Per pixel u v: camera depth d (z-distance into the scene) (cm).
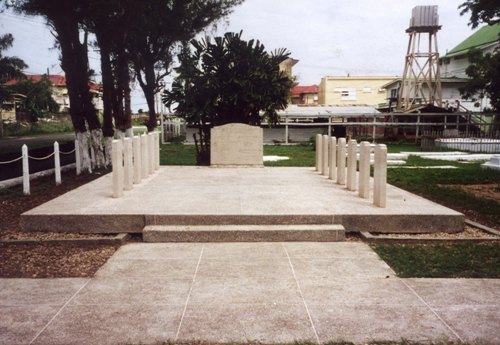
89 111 1498
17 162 1248
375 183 770
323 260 579
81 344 364
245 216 696
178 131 4166
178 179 1098
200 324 399
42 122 5091
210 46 1469
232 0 2622
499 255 595
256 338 374
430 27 3528
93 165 1523
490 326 395
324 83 5434
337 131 3425
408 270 535
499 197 1068
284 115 3247
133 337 375
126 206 755
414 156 2241
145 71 2691
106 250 625
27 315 417
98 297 458
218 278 513
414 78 3891
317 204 779
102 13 1363
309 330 388
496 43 3694
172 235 664
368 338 373
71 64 1408
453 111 3403
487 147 2558
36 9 1309
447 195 1067
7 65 4231
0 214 855
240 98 1449
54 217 699
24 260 581
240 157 1353
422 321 405
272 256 596
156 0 1584
